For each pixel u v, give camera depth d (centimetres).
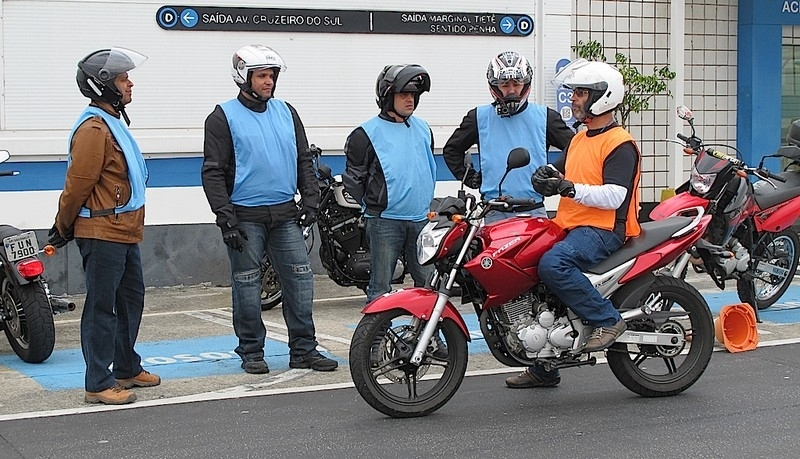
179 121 1160
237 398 688
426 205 772
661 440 580
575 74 634
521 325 633
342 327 941
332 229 969
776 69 1524
